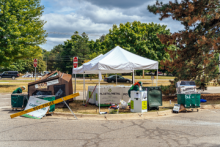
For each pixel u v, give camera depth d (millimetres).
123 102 11117
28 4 24516
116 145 5523
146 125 7809
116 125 7820
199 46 13367
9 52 22188
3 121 8453
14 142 5777
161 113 9953
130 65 10641
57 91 11469
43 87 11328
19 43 22750
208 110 11047
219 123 8094
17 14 23406
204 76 14352
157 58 34531
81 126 7652
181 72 14250
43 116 9430
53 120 8695
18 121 8469
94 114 9250
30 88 11141
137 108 9906
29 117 9148
